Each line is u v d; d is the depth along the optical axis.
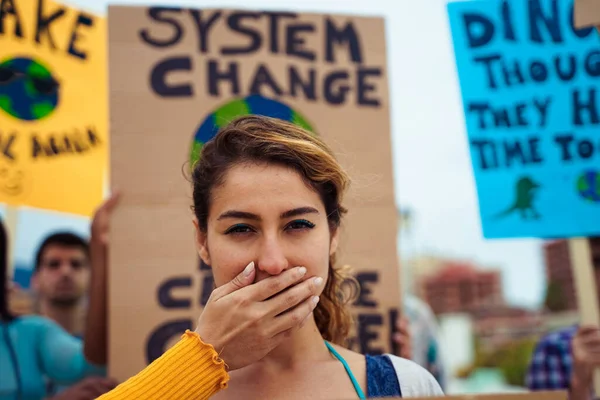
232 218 1.20
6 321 2.93
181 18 2.50
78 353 2.91
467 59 2.54
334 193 1.29
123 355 2.26
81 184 2.81
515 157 2.48
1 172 2.69
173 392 1.10
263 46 2.53
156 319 2.29
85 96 2.87
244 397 1.28
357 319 2.36
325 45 2.57
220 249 1.22
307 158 1.22
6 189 2.68
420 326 3.70
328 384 1.29
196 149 1.96
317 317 1.49
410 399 1.09
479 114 2.51
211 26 2.52
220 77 2.48
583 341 2.63
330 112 2.52
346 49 2.58
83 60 2.88
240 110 2.47
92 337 2.46
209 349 1.13
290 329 1.20
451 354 13.53
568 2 2.52
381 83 2.57
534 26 2.53
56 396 2.36
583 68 2.49
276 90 2.50
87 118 2.86
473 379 12.77
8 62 2.74
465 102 2.52
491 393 1.09
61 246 3.64
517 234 2.45
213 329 1.15
